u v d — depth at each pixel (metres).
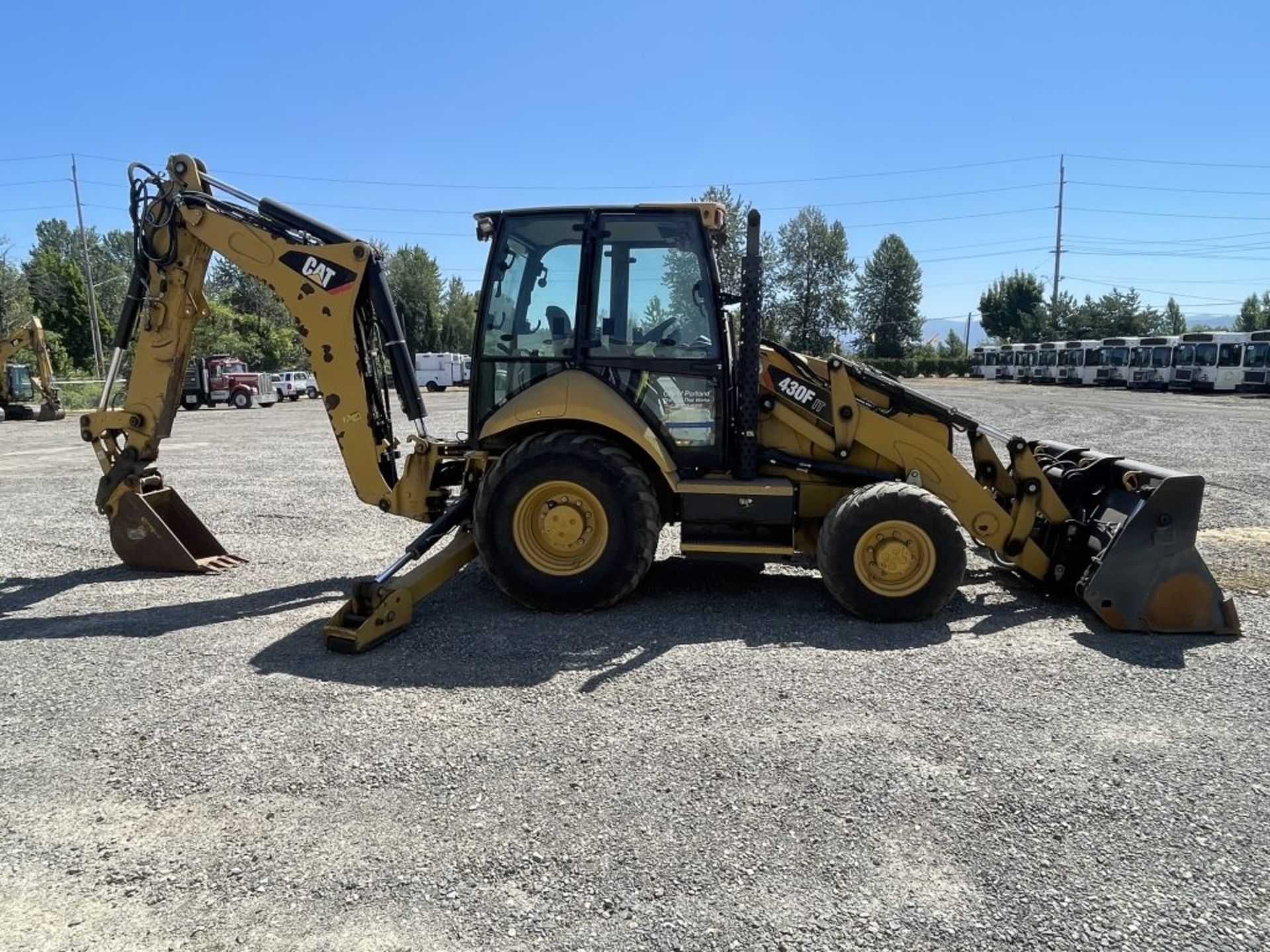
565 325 5.39
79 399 33.72
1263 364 34.47
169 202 5.93
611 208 5.29
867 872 2.62
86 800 3.06
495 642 4.70
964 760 3.32
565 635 4.80
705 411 5.41
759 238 5.26
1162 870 2.64
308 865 2.67
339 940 2.33
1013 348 56.44
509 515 5.12
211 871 2.64
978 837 2.81
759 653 4.51
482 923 2.39
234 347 51.88
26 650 4.66
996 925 2.38
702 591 5.74
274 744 3.48
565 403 5.14
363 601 4.72
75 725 3.68
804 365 5.73
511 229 5.40
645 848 2.74
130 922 2.41
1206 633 4.82
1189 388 37.41
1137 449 14.67
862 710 3.79
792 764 3.29
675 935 2.34
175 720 3.72
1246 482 10.71
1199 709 3.80
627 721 3.68
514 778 3.19
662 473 5.30
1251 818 2.92
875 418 5.50
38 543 7.52
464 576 6.14
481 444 5.49
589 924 2.39
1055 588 5.59
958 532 5.00
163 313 6.15
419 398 5.86
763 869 2.64
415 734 3.55
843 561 5.03
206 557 6.84
